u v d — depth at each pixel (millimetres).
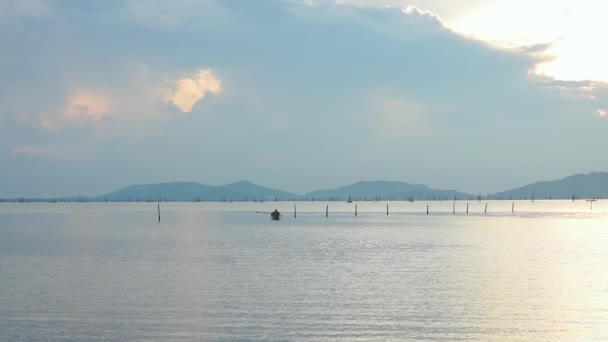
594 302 39062
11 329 32656
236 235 102125
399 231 113000
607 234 104000
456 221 159375
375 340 30656
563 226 132000
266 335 31625
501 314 35844
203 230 117938
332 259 63031
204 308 37531
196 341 30641
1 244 83812
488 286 45125
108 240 90812
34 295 41656
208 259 63031
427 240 89625
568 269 54500
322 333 31891
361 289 43969
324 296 41281
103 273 52062
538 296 41094
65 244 83500
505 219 173375
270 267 56156
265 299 40312
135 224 145750
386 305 38375
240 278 49188
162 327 33156
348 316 35438
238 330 32531
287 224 143375
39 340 30719
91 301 39562
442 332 32031
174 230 118125
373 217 191750
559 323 33812
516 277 49562
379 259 63031
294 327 33094
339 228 124125
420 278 49156
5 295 41625
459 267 56094
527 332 32031
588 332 32062
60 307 37781
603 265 57469
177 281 47594
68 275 50906
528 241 87875
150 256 66250
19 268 55656
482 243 83875
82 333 31953
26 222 160500
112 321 34344
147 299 40312
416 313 36125
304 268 55438
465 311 36625
